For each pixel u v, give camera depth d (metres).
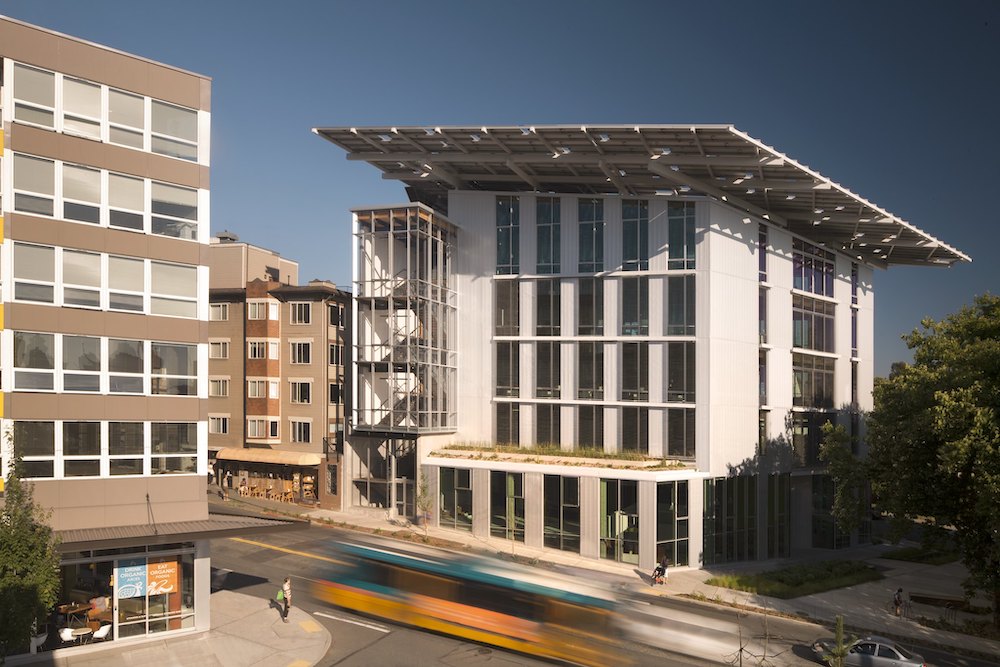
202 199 24.44
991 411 25.69
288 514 43.91
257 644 22.98
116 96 22.84
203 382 24.27
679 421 38.88
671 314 39.34
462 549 37.47
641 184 41.78
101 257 22.52
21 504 18.27
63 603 21.50
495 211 44.16
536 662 22.09
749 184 37.28
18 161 21.23
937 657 25.22
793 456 44.19
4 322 20.89
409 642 23.50
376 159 42.88
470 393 44.47
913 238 46.38
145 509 23.00
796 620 28.75
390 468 44.16
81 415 22.00
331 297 50.34
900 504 29.62
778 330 43.44
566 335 41.94
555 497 38.56
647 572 35.31
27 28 21.34
